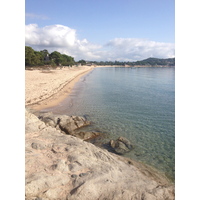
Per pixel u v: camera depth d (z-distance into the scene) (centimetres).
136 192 638
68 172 673
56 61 9988
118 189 629
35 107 2177
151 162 1048
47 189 577
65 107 2250
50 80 4294
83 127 1568
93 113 2022
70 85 4278
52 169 665
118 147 1202
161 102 2688
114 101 2698
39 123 1149
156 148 1231
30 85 3353
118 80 6122
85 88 3947
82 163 733
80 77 6719
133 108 2295
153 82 5612
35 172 634
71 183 620
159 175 898
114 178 694
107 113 2038
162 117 1925
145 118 1886
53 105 2323
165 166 1010
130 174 783
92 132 1405
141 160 1067
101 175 671
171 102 2692
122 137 1315
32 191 555
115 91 3684
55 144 878
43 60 9119
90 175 663
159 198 630
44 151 807
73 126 1520
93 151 884
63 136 1009
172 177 900
